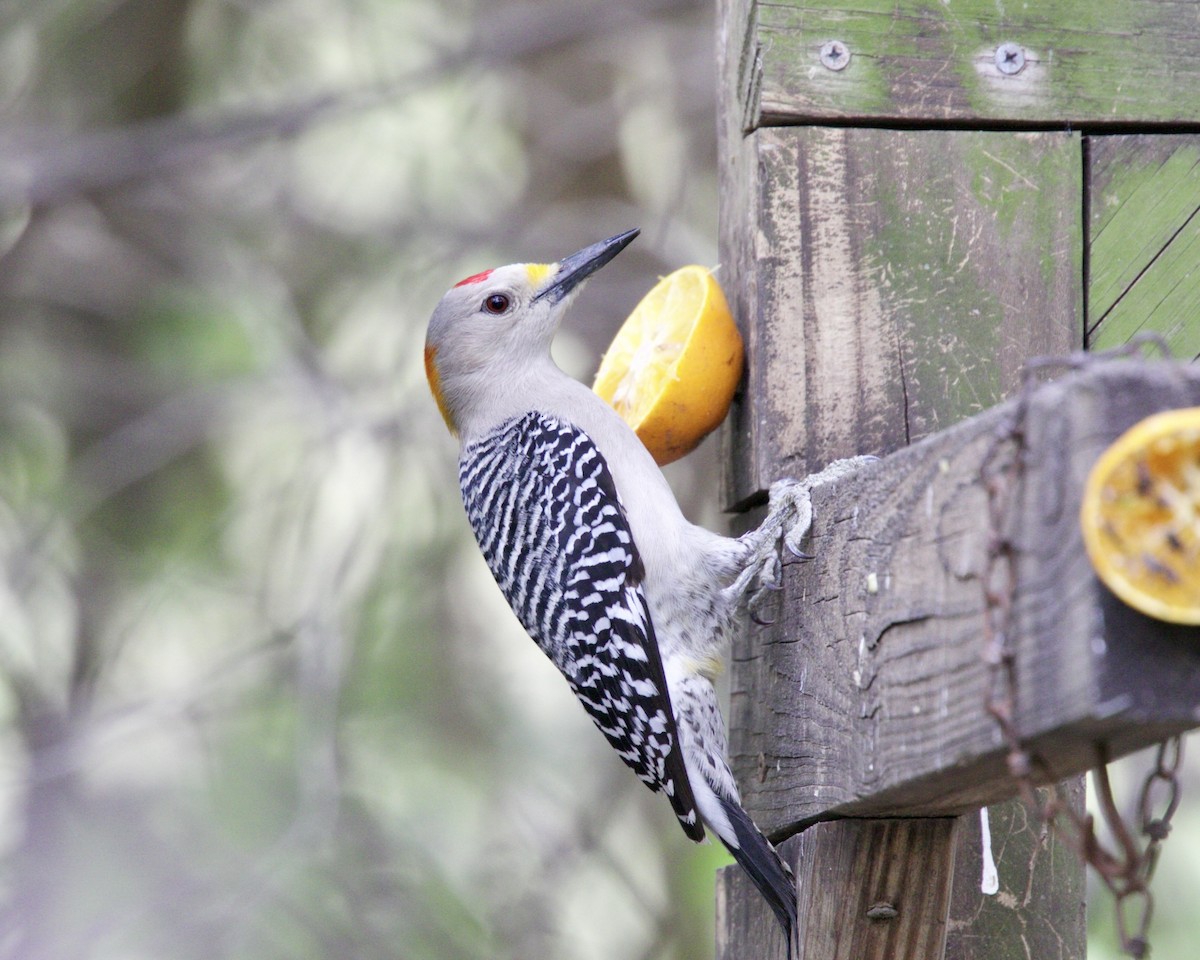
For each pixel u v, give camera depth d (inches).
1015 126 275.7
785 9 274.7
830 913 237.1
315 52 580.4
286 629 461.1
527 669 525.7
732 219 295.1
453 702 511.2
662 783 272.4
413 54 569.0
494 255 541.6
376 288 546.9
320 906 467.5
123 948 458.6
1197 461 147.4
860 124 275.0
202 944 447.5
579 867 475.8
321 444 501.4
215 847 490.3
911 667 200.7
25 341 563.5
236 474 559.5
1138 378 158.7
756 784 273.0
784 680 255.6
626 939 489.1
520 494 302.4
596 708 287.4
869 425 270.2
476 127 566.3
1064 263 273.1
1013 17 276.5
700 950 484.7
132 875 492.4
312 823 430.0
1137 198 275.3
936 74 274.7
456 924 466.3
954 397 270.1
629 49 560.4
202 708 500.4
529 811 496.4
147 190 556.1
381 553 500.7
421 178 531.8
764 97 273.0
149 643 530.6
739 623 289.9
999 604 167.5
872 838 233.5
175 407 525.0
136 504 554.3
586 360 540.1
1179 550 147.3
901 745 201.6
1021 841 262.8
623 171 554.6
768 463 270.1
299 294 551.2
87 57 577.6
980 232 273.4
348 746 472.7
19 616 522.6
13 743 513.0
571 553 288.5
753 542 258.4
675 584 279.3
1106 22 277.1
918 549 201.3
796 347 271.9
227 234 538.9
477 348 329.7
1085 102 275.3
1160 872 412.8
